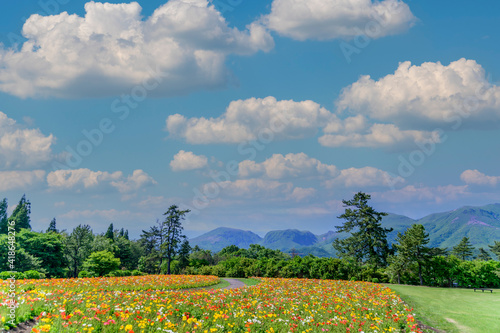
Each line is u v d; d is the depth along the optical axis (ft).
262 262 157.79
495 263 125.80
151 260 236.22
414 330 48.06
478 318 58.44
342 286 101.04
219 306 55.98
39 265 173.27
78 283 81.46
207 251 278.46
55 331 34.37
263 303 62.28
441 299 81.25
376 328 47.50
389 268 141.38
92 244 219.00
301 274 142.72
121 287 83.20
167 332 38.75
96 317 39.99
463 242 292.61
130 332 34.27
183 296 62.59
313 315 54.44
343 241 194.80
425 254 135.95
